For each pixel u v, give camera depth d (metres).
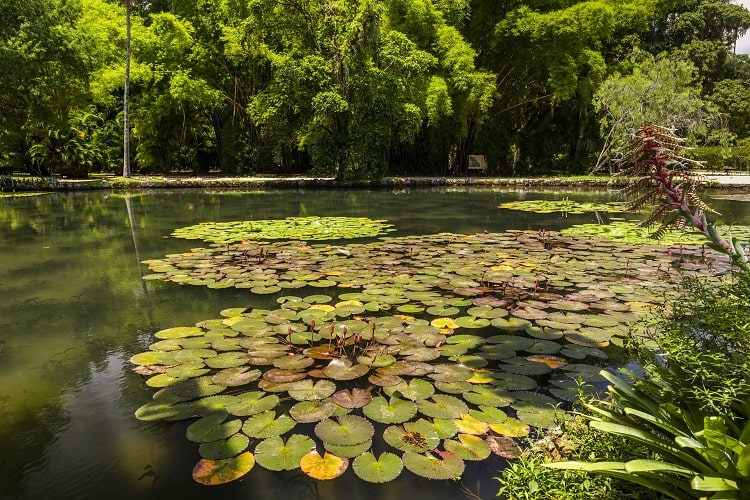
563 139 24.80
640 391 1.83
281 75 17.33
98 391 2.71
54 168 19.84
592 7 19.31
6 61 14.24
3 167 21.52
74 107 18.75
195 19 22.28
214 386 2.66
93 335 3.55
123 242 7.19
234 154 23.06
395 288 4.61
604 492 1.64
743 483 1.29
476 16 21.91
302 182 17.97
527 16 19.97
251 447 2.12
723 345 1.73
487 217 9.97
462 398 2.54
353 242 7.09
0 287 4.84
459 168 23.59
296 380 2.71
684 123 16.91
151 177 21.08
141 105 21.89
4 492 1.90
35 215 10.34
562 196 14.80
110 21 21.22
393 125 18.72
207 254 6.24
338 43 17.39
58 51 15.61
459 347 3.20
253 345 3.22
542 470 1.79
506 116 24.41
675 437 1.46
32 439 2.27
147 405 2.50
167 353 3.10
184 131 23.14
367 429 2.23
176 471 2.02
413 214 10.46
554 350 3.16
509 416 2.36
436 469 1.96
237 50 20.52
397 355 3.07
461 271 5.25
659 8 22.94
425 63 18.42
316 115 17.02
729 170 22.70
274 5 17.94
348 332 3.45
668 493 1.44
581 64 20.83
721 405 1.53
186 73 20.50
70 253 6.45
